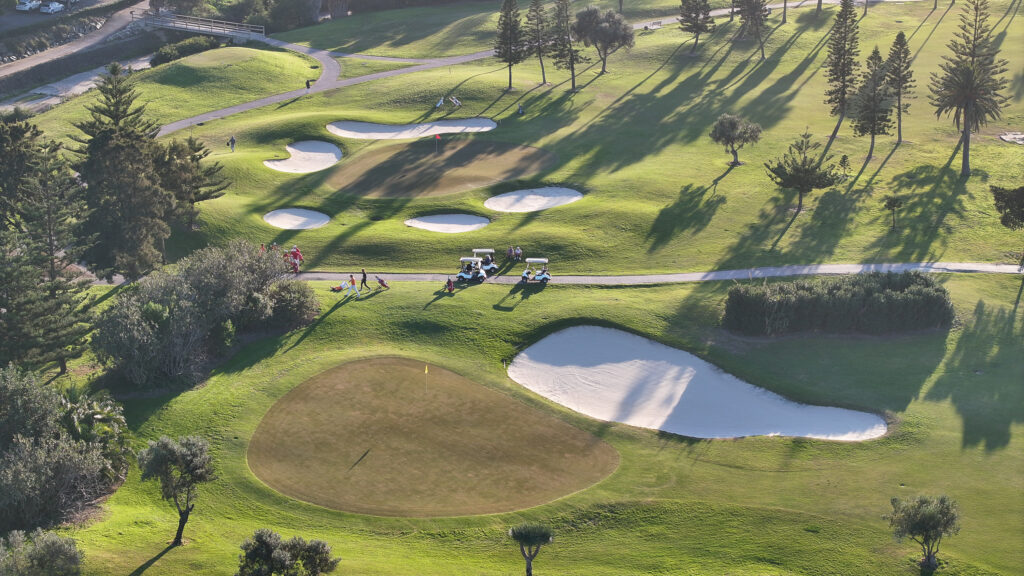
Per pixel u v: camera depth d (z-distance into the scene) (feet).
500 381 236.22
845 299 256.73
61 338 237.86
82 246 274.57
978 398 224.94
